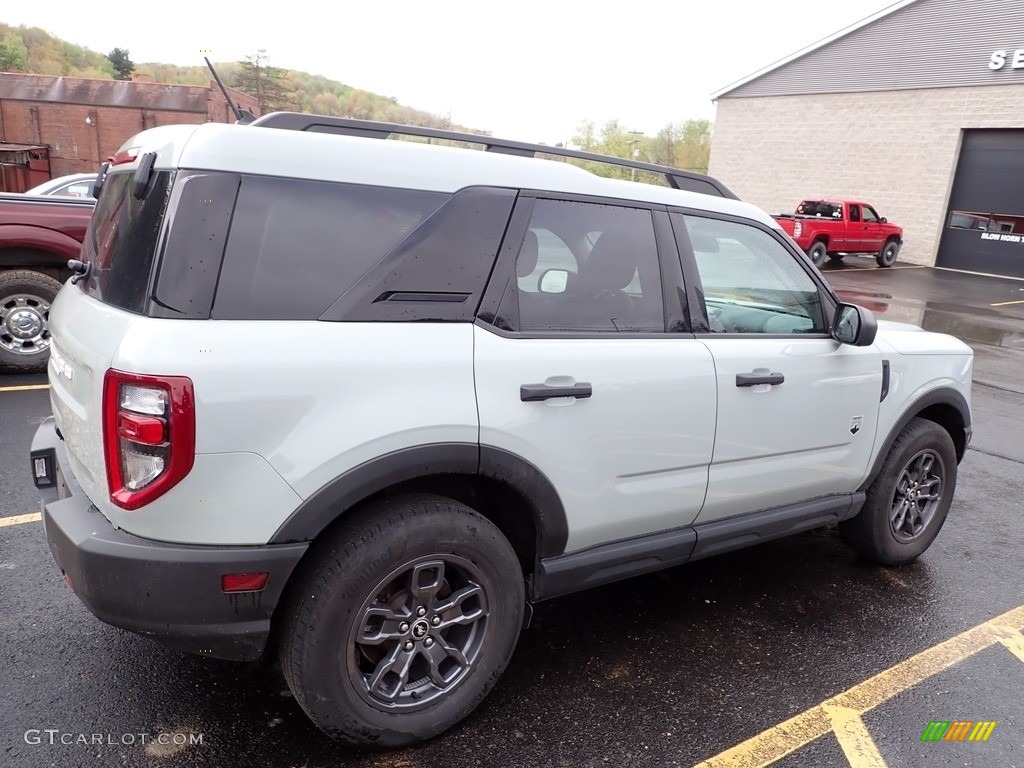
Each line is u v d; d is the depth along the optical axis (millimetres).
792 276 3354
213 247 2027
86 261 2678
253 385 2000
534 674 2873
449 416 2262
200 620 2078
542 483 2508
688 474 2932
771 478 3225
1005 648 3252
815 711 2742
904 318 13789
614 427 2645
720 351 2957
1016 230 22516
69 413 2396
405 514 2258
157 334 1952
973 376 9070
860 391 3467
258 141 2129
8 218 6062
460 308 2363
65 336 2410
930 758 2523
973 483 5418
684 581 3732
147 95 31828
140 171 2162
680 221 2965
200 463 1965
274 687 2689
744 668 2992
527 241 2535
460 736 2500
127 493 1997
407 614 2330
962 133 23172
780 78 27109
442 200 2365
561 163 2703
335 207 2201
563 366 2516
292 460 2055
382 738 2338
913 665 3082
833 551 4211
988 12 21922
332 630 2176
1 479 4230
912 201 24359
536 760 2406
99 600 2061
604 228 2729
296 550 2096
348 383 2125
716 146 29344
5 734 2365
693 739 2549
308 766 2322
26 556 3453
